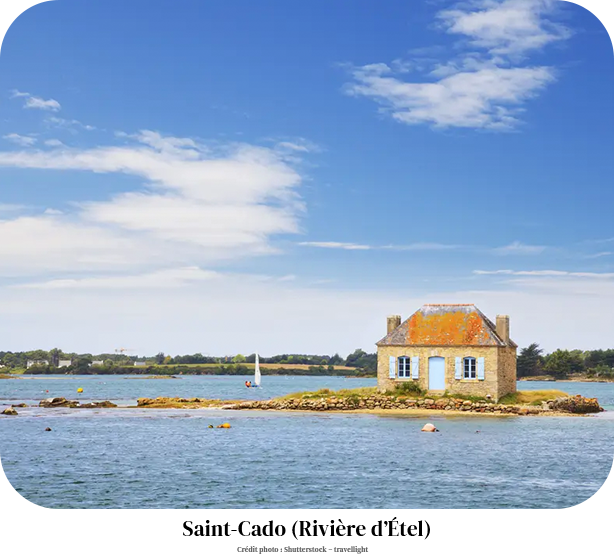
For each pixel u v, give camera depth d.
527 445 55.50
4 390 178.25
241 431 64.06
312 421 71.62
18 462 47.62
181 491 39.09
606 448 54.19
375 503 36.81
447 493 38.97
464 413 75.50
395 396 79.69
